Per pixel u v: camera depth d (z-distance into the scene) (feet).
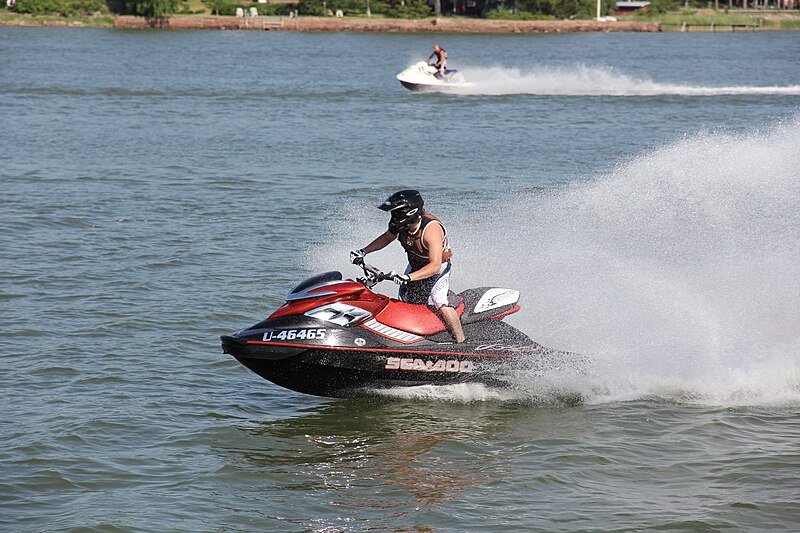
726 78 603.26
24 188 222.48
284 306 98.94
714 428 93.40
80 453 86.79
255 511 77.46
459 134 331.98
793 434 92.07
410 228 96.58
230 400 101.55
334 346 96.07
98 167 255.91
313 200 214.48
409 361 98.53
